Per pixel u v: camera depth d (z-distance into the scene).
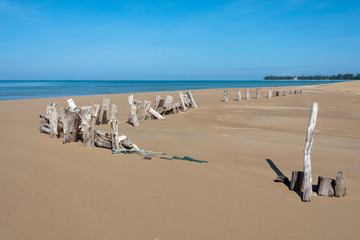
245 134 10.47
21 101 23.25
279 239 3.40
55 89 54.41
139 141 8.64
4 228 3.49
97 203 4.23
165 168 5.94
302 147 8.33
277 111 17.42
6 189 4.69
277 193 4.81
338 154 7.63
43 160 6.39
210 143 8.63
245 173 5.82
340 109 18.59
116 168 5.87
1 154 6.89
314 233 3.55
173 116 15.31
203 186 5.02
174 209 4.10
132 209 4.06
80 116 7.88
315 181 5.56
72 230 3.48
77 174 5.48
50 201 4.27
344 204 4.42
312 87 51.12
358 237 3.48
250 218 3.90
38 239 3.28
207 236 3.42
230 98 29.55
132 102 12.78
